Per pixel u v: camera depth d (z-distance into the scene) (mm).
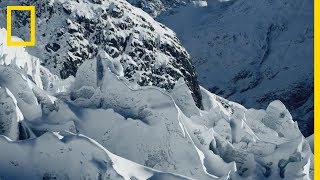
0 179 27422
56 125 34469
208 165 33219
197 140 34281
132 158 33688
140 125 34250
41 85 47781
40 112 35281
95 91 37469
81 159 28000
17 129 32812
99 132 34719
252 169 33594
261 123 41312
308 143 36625
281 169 33906
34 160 28469
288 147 34344
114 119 34844
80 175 27781
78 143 28203
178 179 28609
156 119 34188
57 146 28375
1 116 33000
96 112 35438
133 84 38531
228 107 93938
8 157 28562
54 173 28156
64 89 49875
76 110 35688
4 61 42781
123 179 27000
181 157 32969
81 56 98625
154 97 35031
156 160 33375
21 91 35531
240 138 37062
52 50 96250
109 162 27594
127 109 35719
